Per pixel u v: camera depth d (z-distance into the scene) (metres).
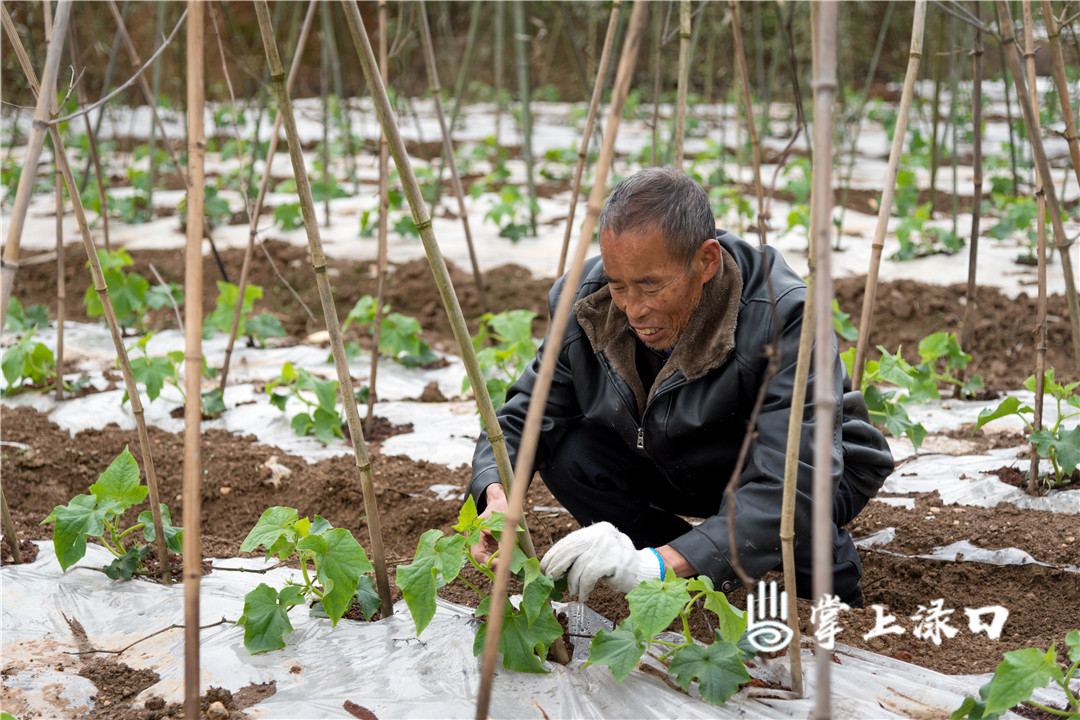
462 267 5.50
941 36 5.38
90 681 1.92
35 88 2.06
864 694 1.87
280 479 3.07
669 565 1.81
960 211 6.63
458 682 1.89
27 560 2.43
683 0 2.72
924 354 3.59
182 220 6.32
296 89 13.90
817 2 1.12
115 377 3.99
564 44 14.77
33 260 5.59
